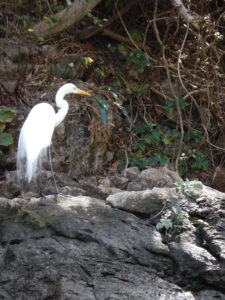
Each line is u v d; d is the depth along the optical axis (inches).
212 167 508.7
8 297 324.8
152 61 542.9
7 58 480.1
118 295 322.0
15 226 347.3
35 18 540.7
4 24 514.3
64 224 345.7
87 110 466.9
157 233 358.0
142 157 494.0
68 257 332.8
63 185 427.8
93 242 341.1
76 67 510.3
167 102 520.1
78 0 497.7
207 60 531.2
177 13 526.6
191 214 374.0
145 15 549.6
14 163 437.1
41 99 475.2
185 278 340.2
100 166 471.2
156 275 336.8
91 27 545.6
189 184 383.9
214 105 521.7
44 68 502.0
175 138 507.2
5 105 466.3
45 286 325.4
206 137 504.7
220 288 340.5
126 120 509.0
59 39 534.3
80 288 323.3
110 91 474.0
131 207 377.7
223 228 360.8
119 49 541.3
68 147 452.1
